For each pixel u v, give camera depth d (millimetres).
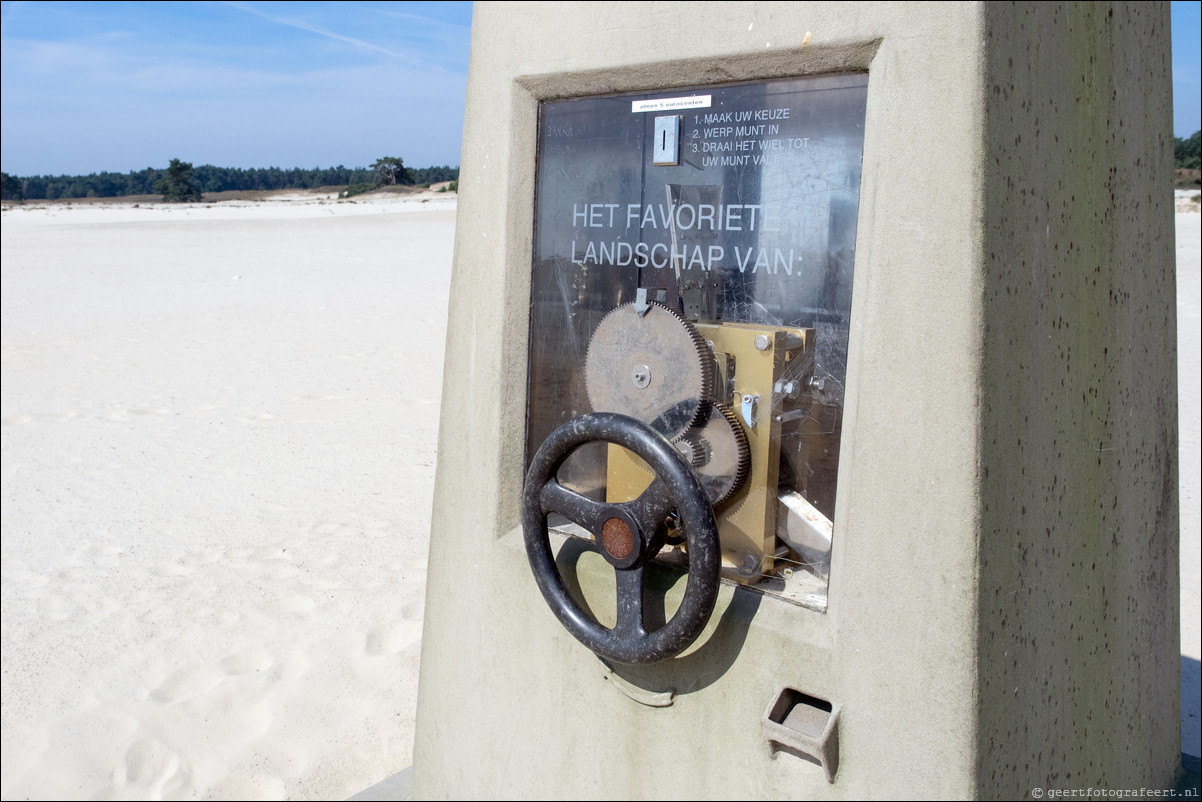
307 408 8203
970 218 1506
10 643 4113
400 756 3355
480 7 2047
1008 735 1668
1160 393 2297
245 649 4066
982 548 1553
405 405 8328
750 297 1835
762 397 1803
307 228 29969
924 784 1611
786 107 1749
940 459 1556
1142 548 2234
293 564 4977
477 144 2059
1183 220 25172
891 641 1625
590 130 1979
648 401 1896
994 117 1516
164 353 10367
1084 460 1898
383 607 4453
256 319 12438
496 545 2084
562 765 2025
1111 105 1948
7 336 11250
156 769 3305
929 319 1551
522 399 2086
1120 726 2178
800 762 1733
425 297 14242
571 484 2113
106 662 3965
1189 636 4336
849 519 1659
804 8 1635
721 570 1804
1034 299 1668
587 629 1815
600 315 2008
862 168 1640
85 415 7945
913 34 1534
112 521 5609
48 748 3391
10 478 6363
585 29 1890
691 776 1859
